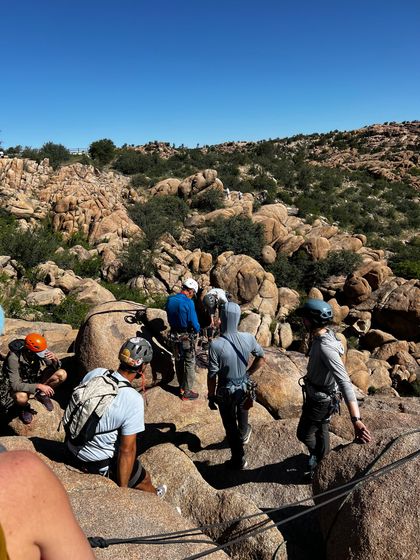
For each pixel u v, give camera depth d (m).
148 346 3.72
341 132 92.81
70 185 29.52
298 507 4.55
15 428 5.20
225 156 54.47
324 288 26.05
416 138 81.25
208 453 5.62
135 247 24.80
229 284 23.67
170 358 7.25
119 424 3.46
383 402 7.34
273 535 3.57
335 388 4.35
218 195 36.03
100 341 7.03
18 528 0.89
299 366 8.00
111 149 43.69
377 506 3.19
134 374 3.70
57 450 4.07
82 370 7.14
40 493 0.96
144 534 3.00
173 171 44.66
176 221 32.72
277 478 4.93
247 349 4.84
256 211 37.97
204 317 7.66
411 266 27.97
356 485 3.38
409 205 46.91
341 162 71.44
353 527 3.23
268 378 7.46
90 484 3.44
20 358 4.95
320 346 4.12
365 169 62.72
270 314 22.86
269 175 48.69
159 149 59.38
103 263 24.02
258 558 3.49
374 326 23.05
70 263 22.86
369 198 47.19
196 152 54.62
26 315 17.19
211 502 4.04
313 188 48.12
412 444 3.53
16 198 27.06
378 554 3.01
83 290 19.67
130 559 2.79
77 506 3.16
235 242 28.22
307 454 5.15
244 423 4.96
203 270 25.73
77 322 17.31
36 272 20.39
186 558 2.70
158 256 25.27
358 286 24.02
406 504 3.11
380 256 29.77
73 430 3.51
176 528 3.12
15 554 0.87
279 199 43.25
